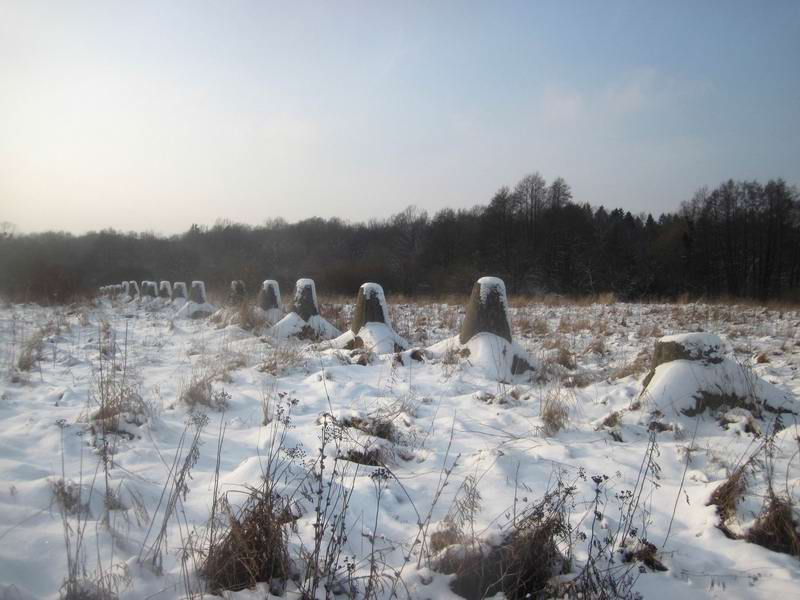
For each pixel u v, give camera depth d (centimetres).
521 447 529
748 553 331
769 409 620
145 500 378
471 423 604
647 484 439
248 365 915
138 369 889
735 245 4175
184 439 537
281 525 312
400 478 452
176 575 288
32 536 305
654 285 3716
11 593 249
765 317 1562
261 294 1491
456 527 334
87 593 256
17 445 486
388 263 4028
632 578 298
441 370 859
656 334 1213
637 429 583
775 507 346
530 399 700
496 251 4344
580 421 617
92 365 831
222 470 459
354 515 372
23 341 1038
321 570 289
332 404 682
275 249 4866
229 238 5706
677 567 317
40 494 357
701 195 4797
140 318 1731
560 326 1389
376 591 277
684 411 608
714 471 459
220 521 335
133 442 513
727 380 632
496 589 289
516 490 419
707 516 371
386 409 619
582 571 280
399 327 1386
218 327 1377
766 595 290
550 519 305
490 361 859
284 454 472
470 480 432
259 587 280
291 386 779
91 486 370
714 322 1446
